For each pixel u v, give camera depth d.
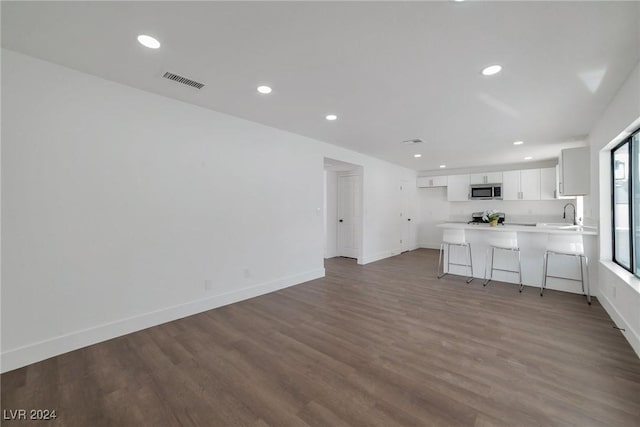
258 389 1.88
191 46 2.02
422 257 6.86
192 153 3.15
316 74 2.42
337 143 4.92
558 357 2.25
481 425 1.55
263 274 3.94
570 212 6.18
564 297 3.78
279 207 4.14
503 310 3.30
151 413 1.67
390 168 6.93
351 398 1.79
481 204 7.47
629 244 2.86
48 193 2.28
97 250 2.53
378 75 2.42
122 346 2.46
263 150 3.89
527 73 2.37
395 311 3.29
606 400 1.74
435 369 2.10
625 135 2.73
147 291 2.84
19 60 2.15
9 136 2.12
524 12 1.64
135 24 1.77
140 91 2.76
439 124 3.76
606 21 1.71
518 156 5.93
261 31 1.84
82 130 2.44
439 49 2.03
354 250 6.71
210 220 3.33
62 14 1.67
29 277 2.20
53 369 2.11
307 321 3.00
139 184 2.77
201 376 2.03
